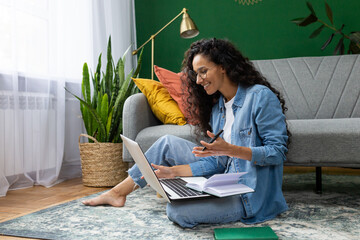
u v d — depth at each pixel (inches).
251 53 136.8
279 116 51.8
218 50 53.2
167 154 61.5
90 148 89.7
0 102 82.7
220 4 139.5
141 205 64.3
